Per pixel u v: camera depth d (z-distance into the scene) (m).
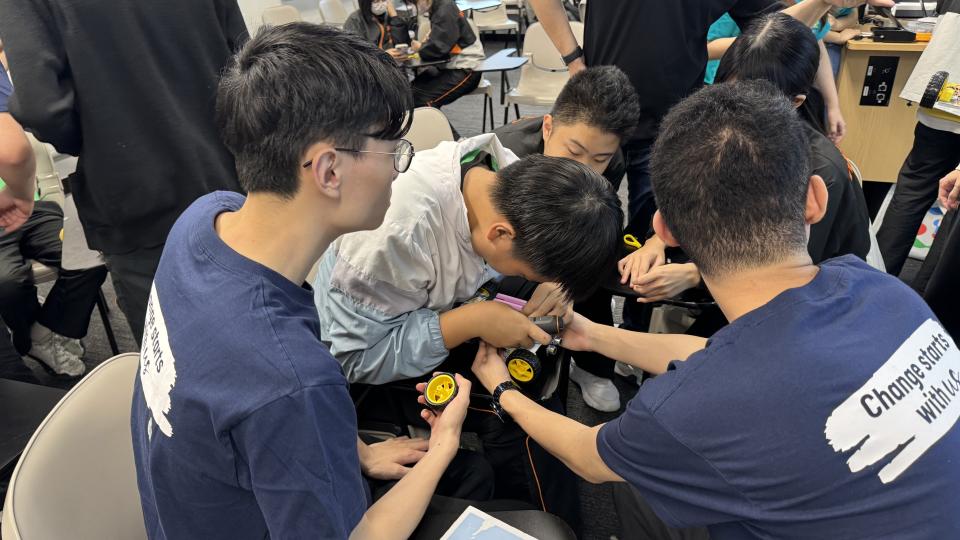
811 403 0.62
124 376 0.96
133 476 0.91
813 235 1.28
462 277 1.22
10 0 1.20
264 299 0.63
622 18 1.78
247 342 0.60
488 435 1.24
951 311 1.57
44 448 0.81
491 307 1.13
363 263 1.07
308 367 0.61
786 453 0.62
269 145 0.61
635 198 2.12
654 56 1.79
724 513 0.67
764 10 1.90
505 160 1.30
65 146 1.34
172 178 1.44
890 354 0.65
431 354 1.13
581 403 1.92
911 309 0.70
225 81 0.65
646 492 0.74
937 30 1.89
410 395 1.23
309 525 0.63
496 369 1.12
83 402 0.89
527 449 1.20
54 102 1.24
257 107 0.60
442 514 0.96
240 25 1.56
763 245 0.67
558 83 3.50
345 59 0.62
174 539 0.72
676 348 1.23
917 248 2.49
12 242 1.87
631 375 1.98
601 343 1.24
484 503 1.01
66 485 0.81
